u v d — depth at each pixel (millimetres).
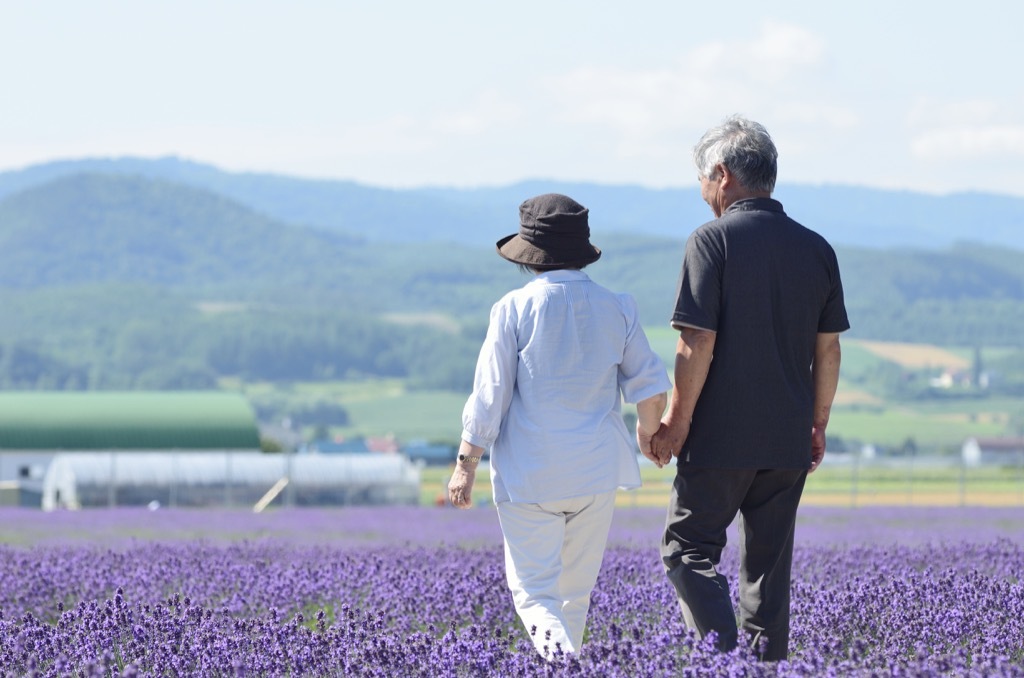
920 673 15047
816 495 156625
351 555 40812
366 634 20812
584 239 20375
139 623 21359
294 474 170000
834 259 20312
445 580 28391
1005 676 15227
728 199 20422
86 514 105562
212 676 18891
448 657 18328
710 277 19391
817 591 24781
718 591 19188
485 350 19797
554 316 19750
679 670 16906
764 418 19422
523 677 16938
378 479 173875
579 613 20531
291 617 27391
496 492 19969
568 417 19656
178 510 114938
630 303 20359
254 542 54094
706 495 19672
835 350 20500
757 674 15617
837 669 15578
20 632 20734
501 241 21125
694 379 19422
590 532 20203
